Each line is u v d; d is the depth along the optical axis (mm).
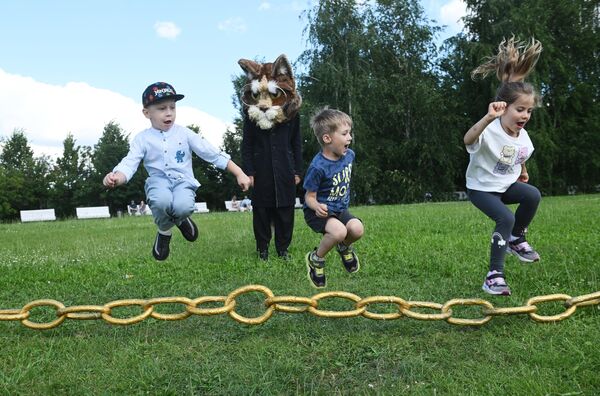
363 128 31984
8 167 52094
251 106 6734
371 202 34188
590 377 2771
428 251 6453
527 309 3486
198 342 3506
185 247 7938
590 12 37125
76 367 3127
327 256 6383
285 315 4027
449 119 34625
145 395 2820
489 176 4496
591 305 3656
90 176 52781
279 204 6641
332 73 31266
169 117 4965
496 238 4250
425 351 3271
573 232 7668
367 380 2926
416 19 35312
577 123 35656
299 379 2951
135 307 4418
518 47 4789
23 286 5480
